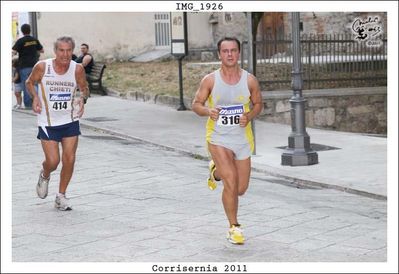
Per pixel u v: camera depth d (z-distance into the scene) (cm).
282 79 3144
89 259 1264
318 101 3136
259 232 1441
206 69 3881
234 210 1355
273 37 3825
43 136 1571
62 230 1451
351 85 3297
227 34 4547
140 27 4534
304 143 2148
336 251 1314
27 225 1486
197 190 1814
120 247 1338
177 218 1548
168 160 2202
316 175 2003
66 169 1590
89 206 1648
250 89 1344
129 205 1658
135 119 2923
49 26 4262
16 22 4228
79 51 4378
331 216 1581
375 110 3253
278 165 2150
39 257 1274
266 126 2867
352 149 2398
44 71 1538
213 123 1348
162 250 1320
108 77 3891
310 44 3238
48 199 1711
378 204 1714
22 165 2061
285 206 1667
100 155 2227
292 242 1373
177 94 3362
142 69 4100
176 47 3133
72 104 1571
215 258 1270
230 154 1352
